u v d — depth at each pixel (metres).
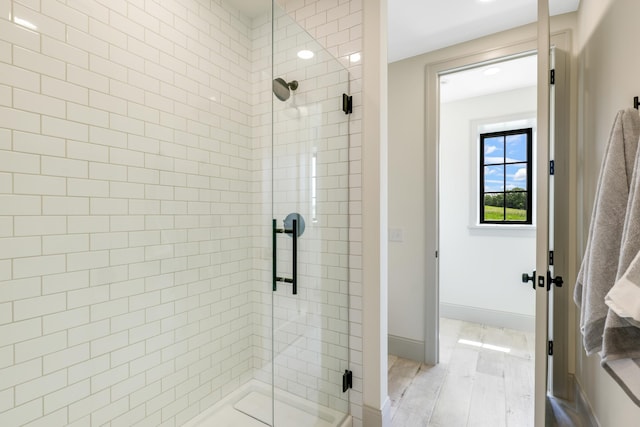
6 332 1.11
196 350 1.83
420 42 2.33
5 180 1.10
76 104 1.30
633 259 0.76
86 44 1.33
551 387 1.93
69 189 1.28
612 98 1.28
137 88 1.53
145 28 1.57
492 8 1.94
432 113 2.47
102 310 1.39
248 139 2.17
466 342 2.84
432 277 2.47
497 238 3.25
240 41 2.10
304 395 1.73
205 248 1.89
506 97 3.22
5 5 1.10
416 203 2.55
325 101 1.69
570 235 1.89
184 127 1.77
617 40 1.22
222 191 2.00
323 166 1.72
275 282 1.90
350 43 1.63
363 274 1.61
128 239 1.50
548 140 1.21
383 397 1.62
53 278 1.23
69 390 1.28
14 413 1.12
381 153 1.58
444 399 1.98
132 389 1.51
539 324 1.24
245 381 2.10
